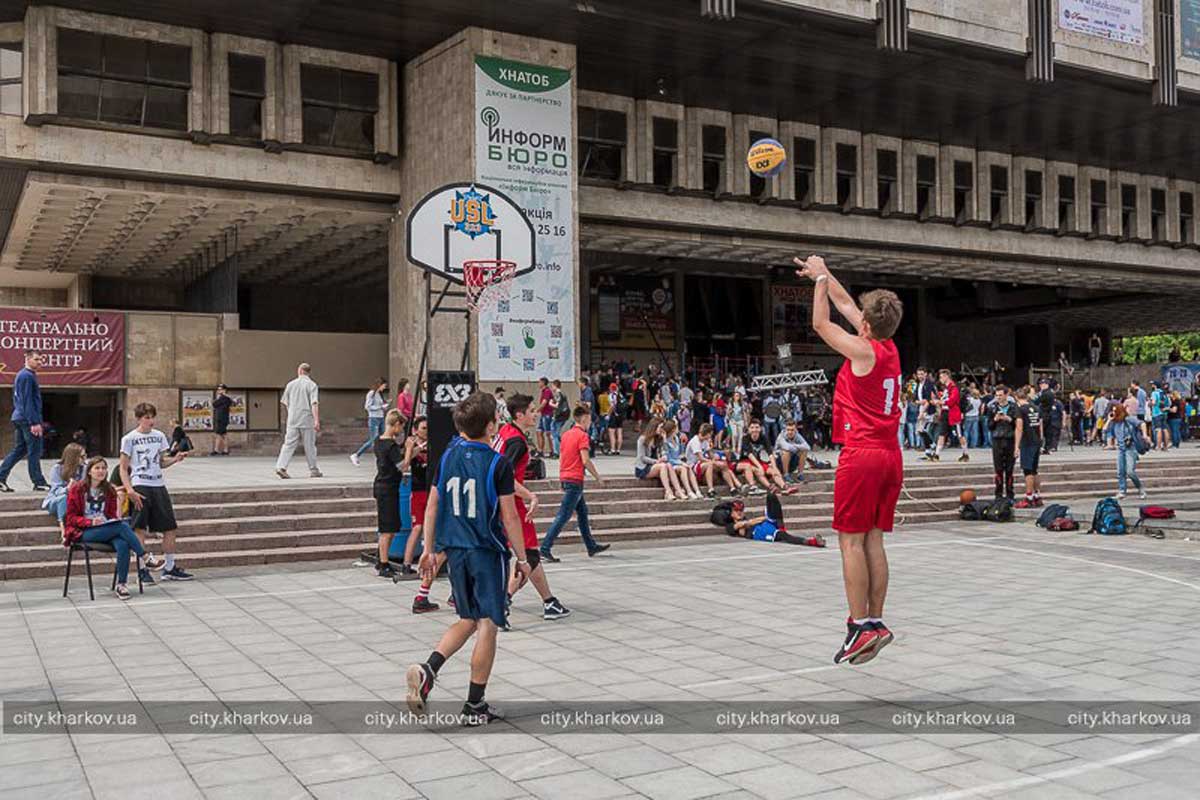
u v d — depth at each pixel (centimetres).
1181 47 3044
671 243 3019
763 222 3094
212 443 2570
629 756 512
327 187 2512
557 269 2473
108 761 511
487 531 569
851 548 577
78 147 2216
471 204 1669
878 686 650
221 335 2609
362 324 3831
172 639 812
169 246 3002
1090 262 3797
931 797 454
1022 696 625
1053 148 3528
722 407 2472
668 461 1706
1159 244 3938
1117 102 3027
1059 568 1193
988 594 1009
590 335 3822
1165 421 2842
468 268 1650
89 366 2456
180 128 2317
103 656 752
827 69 2684
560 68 2477
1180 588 1045
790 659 729
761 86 2811
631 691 641
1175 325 5472
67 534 1000
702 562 1258
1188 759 504
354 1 2198
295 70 2438
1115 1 2909
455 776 485
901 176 3353
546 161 2462
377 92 2558
